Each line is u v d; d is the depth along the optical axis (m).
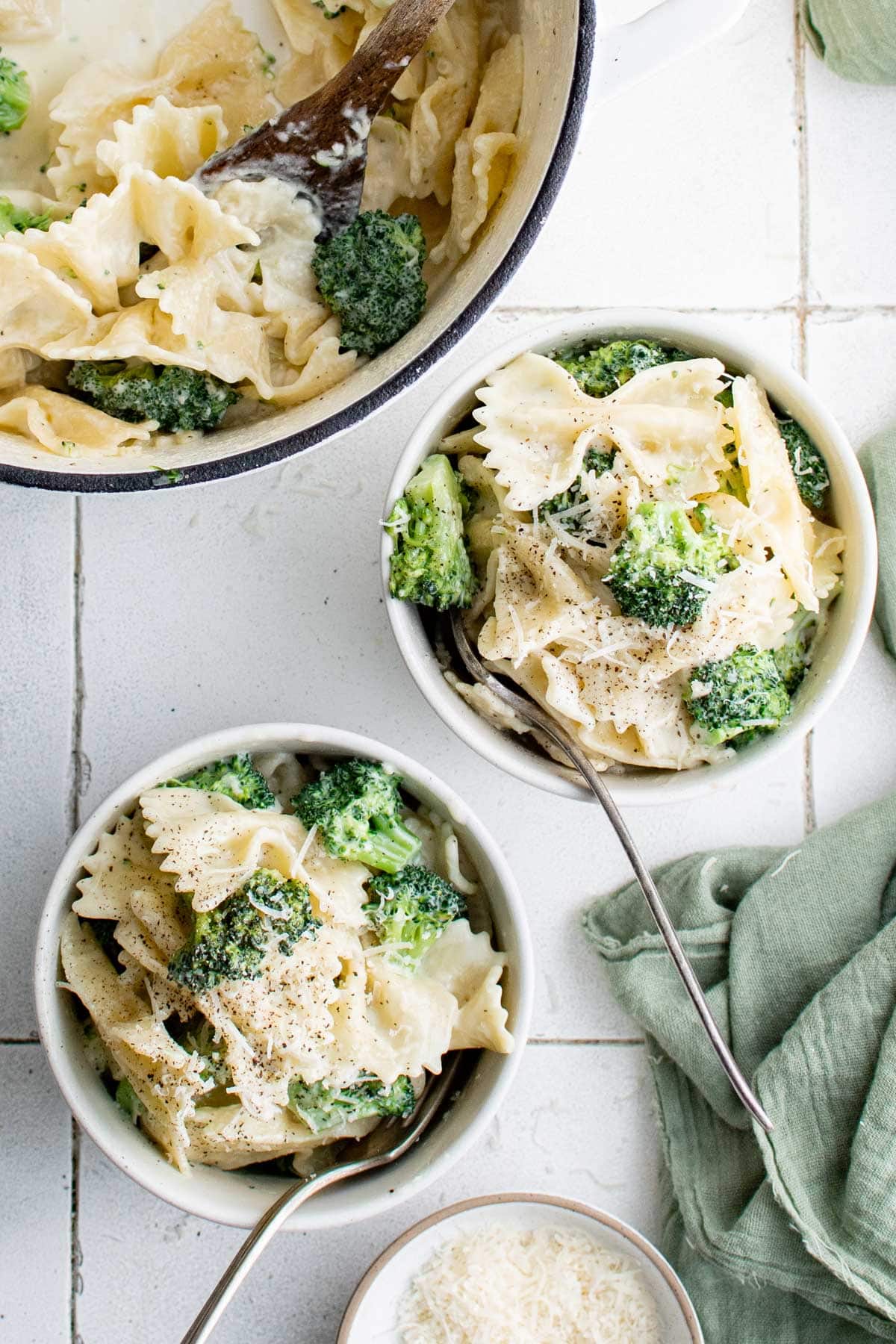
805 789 0.66
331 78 0.59
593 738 0.58
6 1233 0.65
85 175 0.60
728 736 0.58
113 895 0.58
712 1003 0.64
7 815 0.65
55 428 0.58
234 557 0.65
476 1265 0.64
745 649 0.57
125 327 0.58
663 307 0.65
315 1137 0.59
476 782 0.65
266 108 0.60
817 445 0.58
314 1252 0.65
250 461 0.56
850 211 0.66
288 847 0.58
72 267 0.58
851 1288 0.62
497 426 0.58
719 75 0.65
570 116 0.54
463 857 0.61
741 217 0.65
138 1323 0.65
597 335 0.58
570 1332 0.63
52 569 0.65
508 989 0.60
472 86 0.60
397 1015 0.59
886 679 0.66
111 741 0.65
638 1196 0.66
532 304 0.65
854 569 0.58
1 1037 0.65
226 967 0.57
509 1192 0.62
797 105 0.65
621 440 0.57
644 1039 0.66
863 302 0.66
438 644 0.59
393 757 0.59
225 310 0.59
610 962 0.65
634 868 0.58
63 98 0.59
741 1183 0.64
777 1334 0.64
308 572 0.65
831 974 0.64
